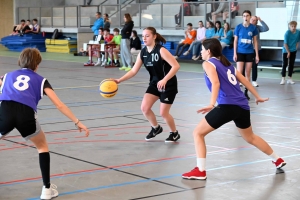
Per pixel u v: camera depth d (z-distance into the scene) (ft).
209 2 78.89
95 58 89.35
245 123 19.81
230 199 17.01
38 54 17.60
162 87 23.93
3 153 23.27
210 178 19.49
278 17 66.59
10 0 124.98
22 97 16.61
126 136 27.12
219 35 76.02
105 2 111.24
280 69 67.31
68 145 24.94
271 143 25.61
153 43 24.23
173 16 85.40
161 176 19.72
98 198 17.01
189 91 46.26
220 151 23.86
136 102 39.47
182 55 82.12
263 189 18.12
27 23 111.04
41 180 19.12
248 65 42.65
